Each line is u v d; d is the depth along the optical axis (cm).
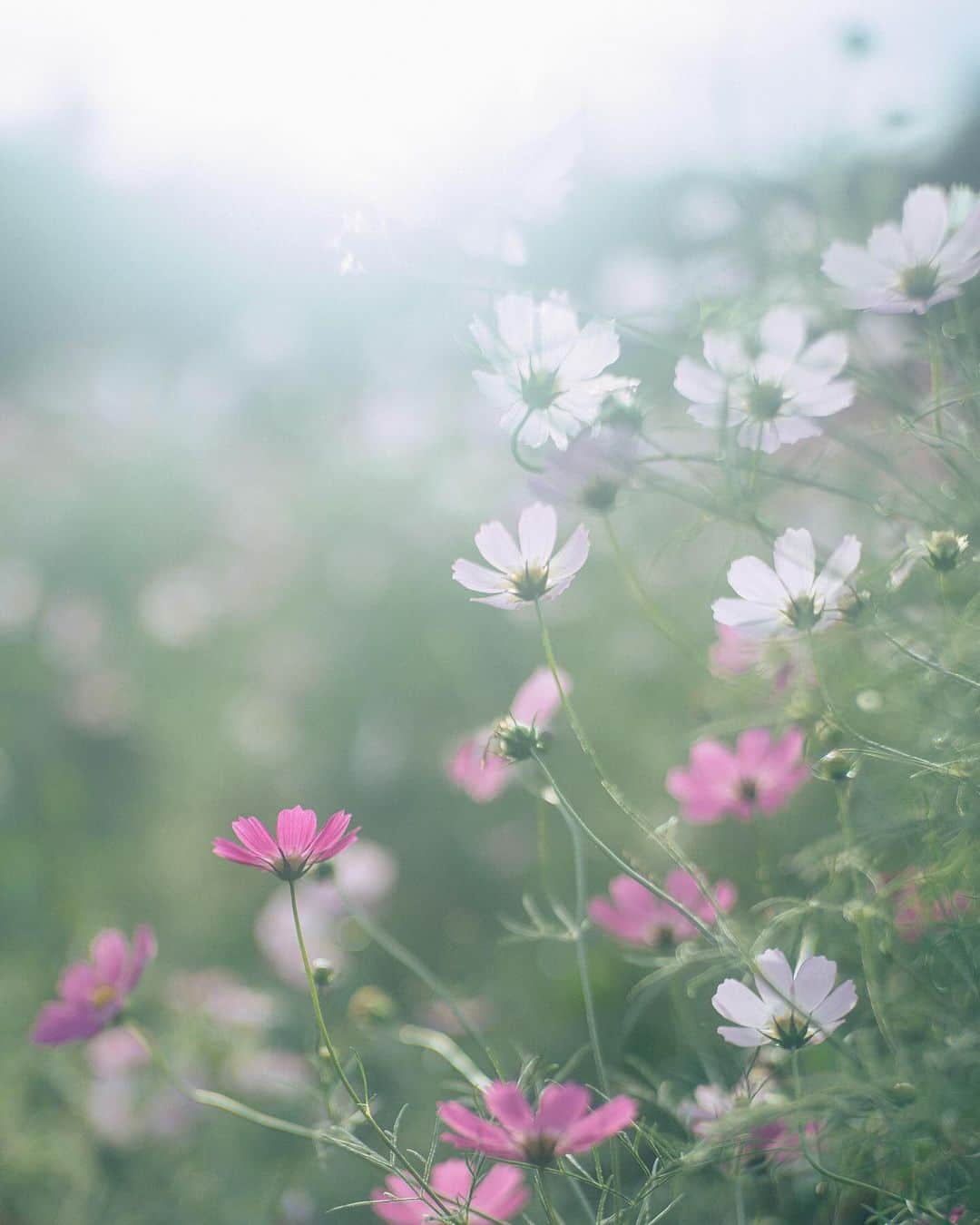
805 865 125
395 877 208
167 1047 165
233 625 331
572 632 257
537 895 195
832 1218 111
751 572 111
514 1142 101
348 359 413
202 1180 155
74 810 257
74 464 448
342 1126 117
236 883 224
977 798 108
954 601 118
